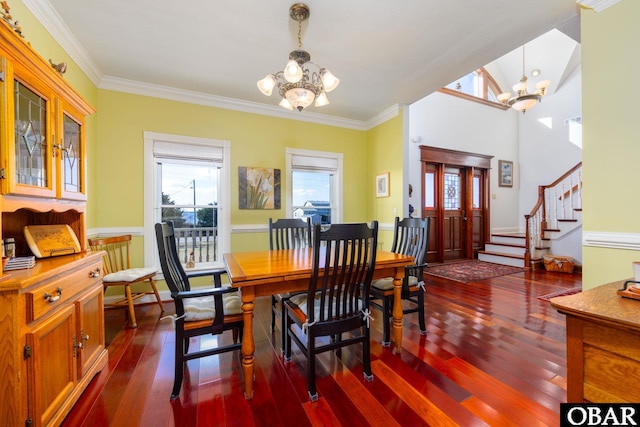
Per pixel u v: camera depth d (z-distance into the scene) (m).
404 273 2.07
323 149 4.11
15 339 1.07
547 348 1.98
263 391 1.54
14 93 1.18
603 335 0.79
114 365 1.80
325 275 1.50
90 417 1.33
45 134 1.40
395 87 3.18
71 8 1.89
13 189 1.16
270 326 2.46
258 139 3.66
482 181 5.79
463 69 2.77
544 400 1.43
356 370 1.74
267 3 1.86
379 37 2.24
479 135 5.73
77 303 1.46
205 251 3.41
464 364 1.78
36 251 1.46
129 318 2.58
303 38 2.25
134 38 2.24
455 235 5.52
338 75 2.88
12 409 1.06
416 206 4.99
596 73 1.87
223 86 3.10
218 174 3.47
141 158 3.05
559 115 5.63
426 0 1.84
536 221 4.86
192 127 3.29
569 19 2.08
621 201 1.78
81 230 1.79
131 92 3.00
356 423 1.29
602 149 1.86
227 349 1.60
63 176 1.55
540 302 2.98
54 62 2.04
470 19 2.04
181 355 1.50
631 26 1.72
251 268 1.65
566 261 4.33
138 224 3.04
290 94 1.97
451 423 1.28
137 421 1.31
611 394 0.78
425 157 5.04
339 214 4.21
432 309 2.78
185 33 2.18
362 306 1.67
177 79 2.93
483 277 4.07
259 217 3.66
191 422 1.31
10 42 1.12
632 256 1.73
